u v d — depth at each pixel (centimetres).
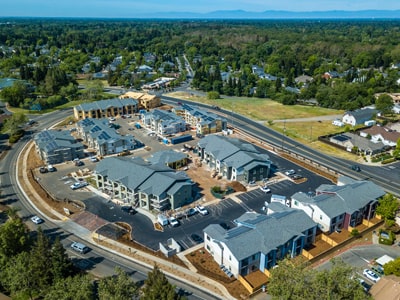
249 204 8019
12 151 11300
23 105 16162
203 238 6825
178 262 6144
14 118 12769
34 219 7356
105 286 4616
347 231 6994
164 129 12619
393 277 5472
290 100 17112
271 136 12662
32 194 8494
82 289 4572
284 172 9681
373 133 12300
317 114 15512
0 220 7419
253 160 9056
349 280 4425
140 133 12938
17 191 8681
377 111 14650
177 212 7675
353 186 7506
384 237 6750
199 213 7681
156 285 4525
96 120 12838
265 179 9225
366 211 7250
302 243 6256
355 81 19675
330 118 14862
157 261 6181
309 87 18338
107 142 10869
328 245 6575
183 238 6831
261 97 18912
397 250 6481
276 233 6056
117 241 6725
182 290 5509
